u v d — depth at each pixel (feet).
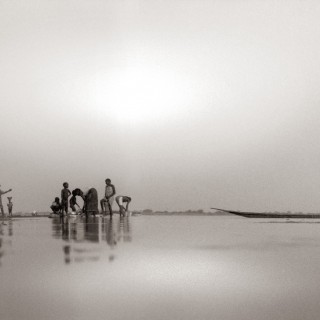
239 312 8.31
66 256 16.72
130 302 9.09
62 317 7.97
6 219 77.30
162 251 18.45
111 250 18.92
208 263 14.74
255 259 15.74
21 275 12.28
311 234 30.55
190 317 7.98
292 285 10.86
